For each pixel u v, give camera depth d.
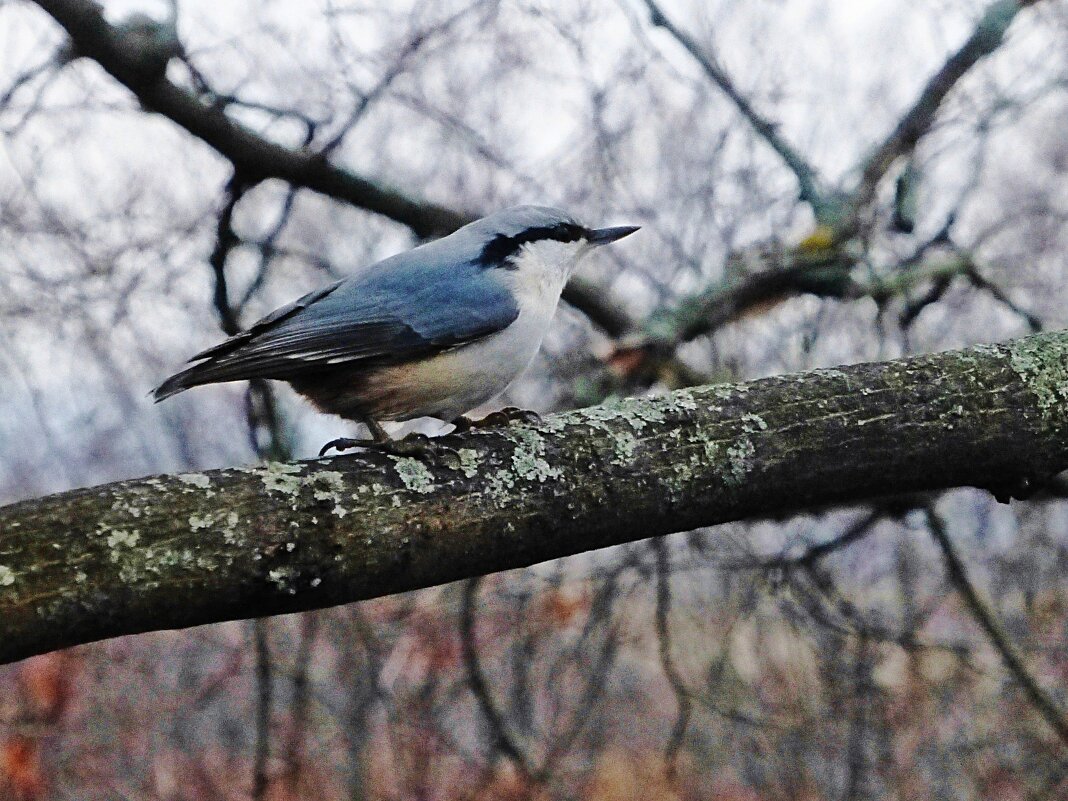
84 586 2.23
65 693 6.63
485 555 2.68
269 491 2.45
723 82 6.54
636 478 2.77
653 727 7.72
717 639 7.07
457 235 4.22
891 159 6.50
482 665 7.39
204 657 7.27
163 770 7.15
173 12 5.37
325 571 2.47
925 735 6.98
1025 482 3.01
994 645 6.36
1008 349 3.04
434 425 6.36
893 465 2.90
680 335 6.30
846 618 6.49
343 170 6.07
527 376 6.67
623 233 4.44
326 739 6.99
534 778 6.22
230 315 6.25
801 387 2.91
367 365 3.79
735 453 2.82
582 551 2.83
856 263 6.36
